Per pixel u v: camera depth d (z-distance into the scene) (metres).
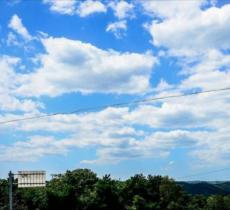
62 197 93.88
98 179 121.50
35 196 92.75
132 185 125.12
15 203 91.38
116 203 109.12
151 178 133.88
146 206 120.31
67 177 118.75
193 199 170.50
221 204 181.25
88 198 103.81
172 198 134.50
